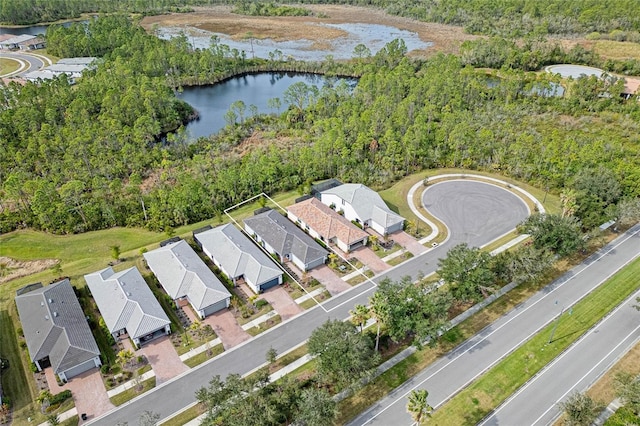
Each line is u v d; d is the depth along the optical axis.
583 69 155.00
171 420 47.31
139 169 98.06
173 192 82.75
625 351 55.81
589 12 194.12
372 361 49.28
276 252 71.19
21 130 104.50
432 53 185.12
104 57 156.75
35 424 47.09
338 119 111.25
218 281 64.25
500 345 56.47
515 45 168.38
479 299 58.81
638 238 76.75
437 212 83.50
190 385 51.16
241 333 58.16
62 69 157.25
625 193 81.94
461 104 123.62
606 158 92.19
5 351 55.56
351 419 47.28
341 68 168.12
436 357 54.78
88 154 100.31
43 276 68.19
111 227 80.50
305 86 129.50
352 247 74.12
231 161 100.31
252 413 42.34
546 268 65.56
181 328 58.88
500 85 132.00
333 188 85.88
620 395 48.09
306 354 54.97
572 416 45.00
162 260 66.88
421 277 62.69
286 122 122.88
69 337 53.59
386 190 90.62
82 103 114.25
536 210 83.44
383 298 52.56
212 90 156.75
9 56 180.62
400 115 109.25
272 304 62.78
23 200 82.88
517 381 51.84
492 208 84.50
